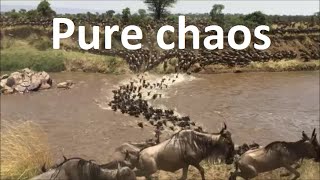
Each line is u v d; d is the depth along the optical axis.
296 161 10.33
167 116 24.42
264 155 10.21
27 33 61.31
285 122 24.47
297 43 59.06
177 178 10.70
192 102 30.59
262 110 27.98
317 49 58.47
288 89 37.16
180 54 49.94
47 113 26.50
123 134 21.27
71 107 28.45
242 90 36.47
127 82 40.09
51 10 75.00
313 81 42.12
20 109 27.78
